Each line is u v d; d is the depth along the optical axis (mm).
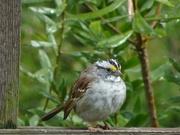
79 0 11586
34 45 12102
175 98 11047
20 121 11672
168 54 16578
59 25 11875
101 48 11891
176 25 12906
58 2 11984
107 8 10273
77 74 12148
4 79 9195
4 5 9156
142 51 11898
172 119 15117
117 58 12086
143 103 15094
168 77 11266
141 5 12031
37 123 11883
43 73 11805
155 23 11984
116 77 11094
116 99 10945
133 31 10906
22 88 15586
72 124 11836
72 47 16703
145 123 11727
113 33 12203
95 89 10867
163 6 12266
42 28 16719
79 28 11883
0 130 8961
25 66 16281
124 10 12242
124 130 9531
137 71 12469
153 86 15734
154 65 16344
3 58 9188
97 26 10727
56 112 11141
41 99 15617
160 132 9430
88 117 11039
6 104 9219
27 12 16531
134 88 12258
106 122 11148
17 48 9227
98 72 11102
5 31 9172
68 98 11484
